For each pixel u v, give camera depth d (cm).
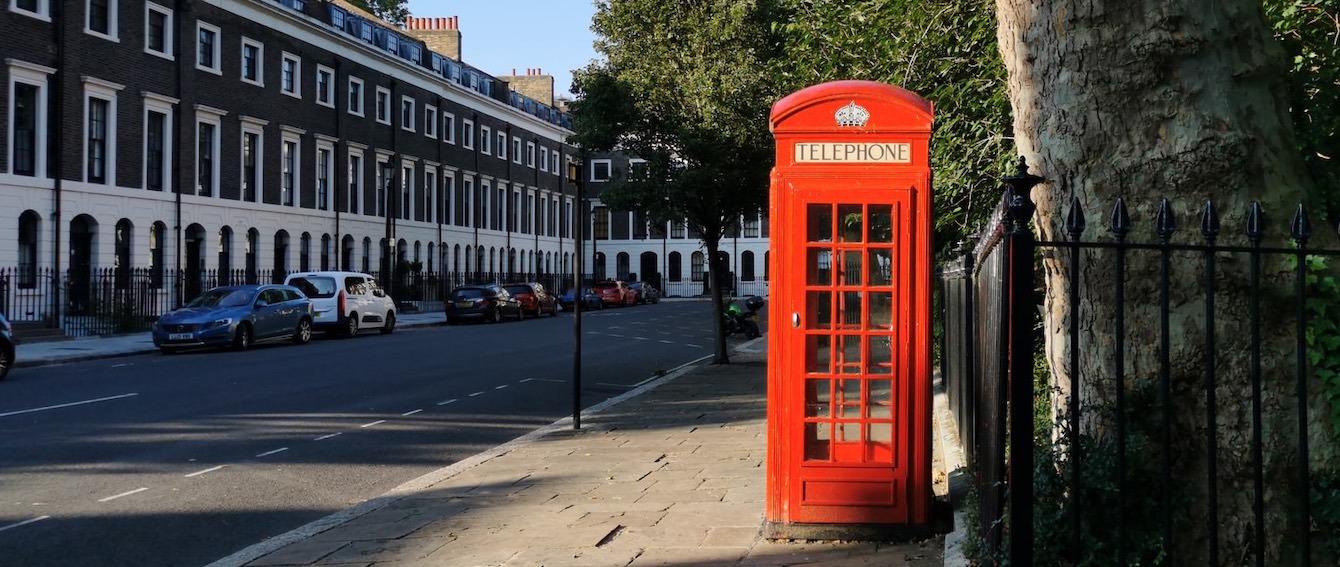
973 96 966
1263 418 409
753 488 816
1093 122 430
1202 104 418
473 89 6350
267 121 4141
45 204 3038
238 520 753
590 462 966
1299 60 628
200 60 3766
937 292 1435
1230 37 420
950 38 1005
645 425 1222
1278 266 411
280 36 4238
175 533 709
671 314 5162
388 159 5138
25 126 3000
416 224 5441
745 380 1773
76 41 3155
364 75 4919
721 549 616
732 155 1909
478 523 722
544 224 7425
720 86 1842
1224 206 418
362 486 885
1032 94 455
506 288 4844
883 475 619
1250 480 409
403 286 4769
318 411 1351
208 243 3788
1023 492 362
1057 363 464
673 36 1945
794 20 1266
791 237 618
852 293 616
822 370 624
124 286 3089
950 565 505
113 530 712
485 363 2141
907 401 614
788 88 1328
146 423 1209
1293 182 429
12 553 646
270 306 2672
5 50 2895
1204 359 414
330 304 3073
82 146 3184
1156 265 423
